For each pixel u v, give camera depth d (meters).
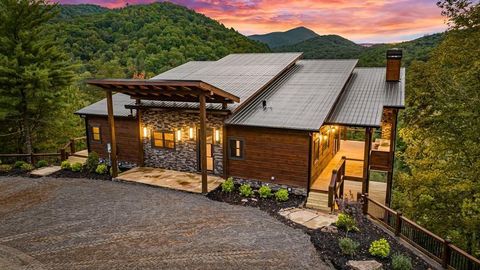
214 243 8.19
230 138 12.75
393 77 15.60
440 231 11.28
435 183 11.20
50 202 11.18
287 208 10.64
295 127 11.13
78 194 11.95
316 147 12.54
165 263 7.25
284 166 11.89
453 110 10.41
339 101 14.02
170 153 14.46
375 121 11.71
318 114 11.92
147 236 8.56
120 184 13.09
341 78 15.56
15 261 7.39
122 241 8.30
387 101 13.48
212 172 13.56
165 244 8.12
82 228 9.08
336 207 10.89
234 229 9.00
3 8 17.27
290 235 8.70
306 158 11.44
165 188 12.33
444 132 10.93
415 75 15.03
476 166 9.88
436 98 11.09
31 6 17.66
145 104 14.37
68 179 13.94
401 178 12.11
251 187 12.60
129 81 11.71
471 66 11.65
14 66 16.64
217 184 12.51
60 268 7.08
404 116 13.42
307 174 11.52
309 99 13.43
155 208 10.48
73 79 19.27
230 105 13.00
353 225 9.06
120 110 15.71
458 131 10.60
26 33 17.22
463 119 10.41
